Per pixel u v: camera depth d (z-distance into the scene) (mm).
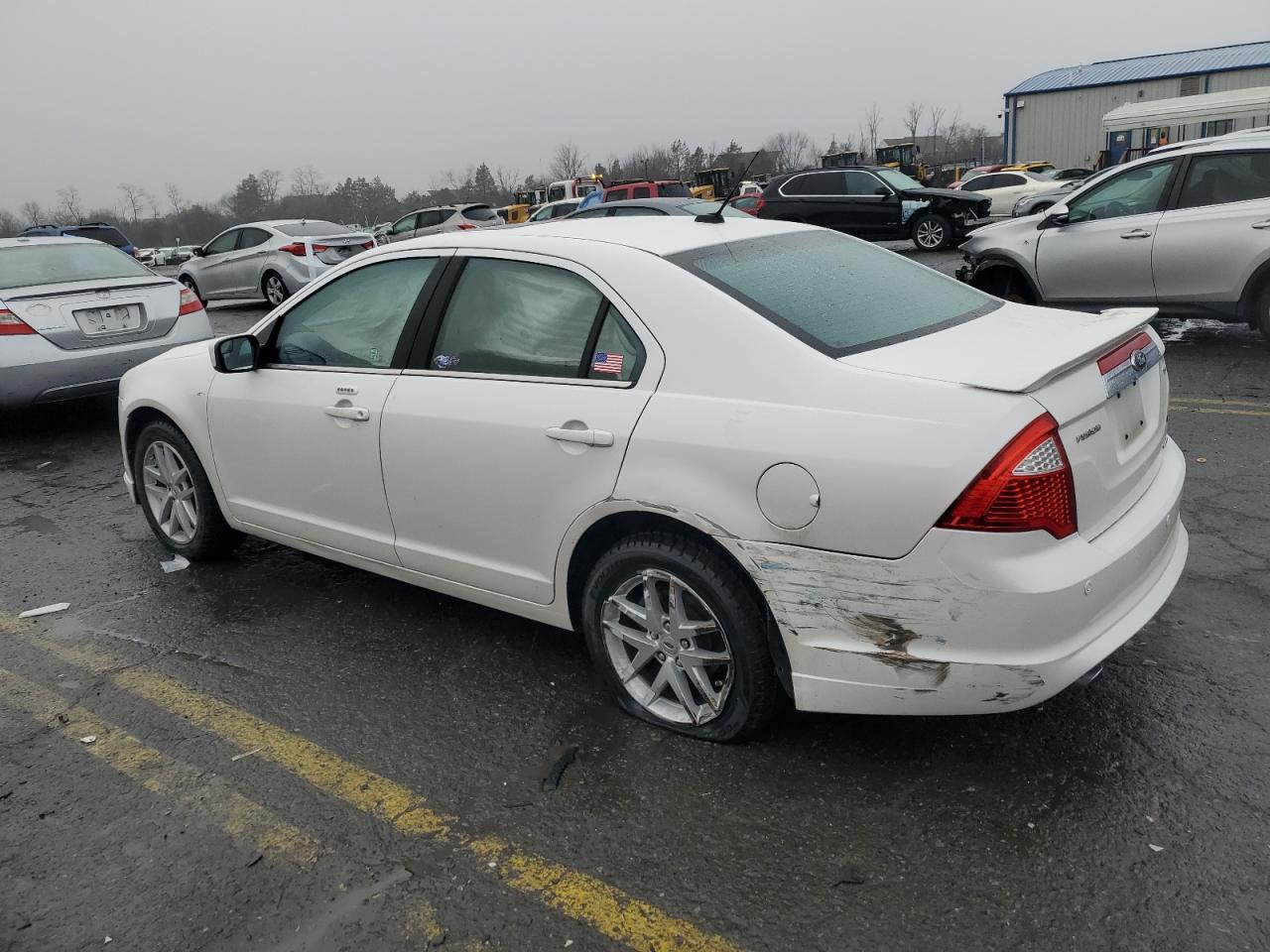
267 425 4012
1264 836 2494
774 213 20109
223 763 3115
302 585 4492
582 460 2982
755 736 3014
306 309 3984
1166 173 7922
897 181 19391
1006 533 2391
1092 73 44375
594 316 3074
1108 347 2781
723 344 2812
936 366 2613
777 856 2539
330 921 2408
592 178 35125
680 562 2855
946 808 2678
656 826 2684
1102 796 2684
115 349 7270
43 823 2854
